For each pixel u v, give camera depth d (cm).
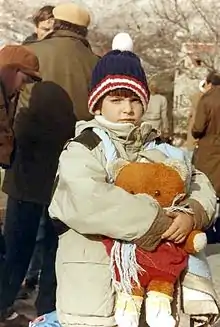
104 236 312
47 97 499
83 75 506
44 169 503
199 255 321
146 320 310
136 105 332
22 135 503
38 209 514
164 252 304
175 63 2102
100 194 303
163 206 308
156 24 2073
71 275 314
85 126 329
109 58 330
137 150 329
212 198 331
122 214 300
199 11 2050
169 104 2081
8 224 523
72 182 309
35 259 598
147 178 306
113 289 311
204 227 319
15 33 1770
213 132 819
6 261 528
